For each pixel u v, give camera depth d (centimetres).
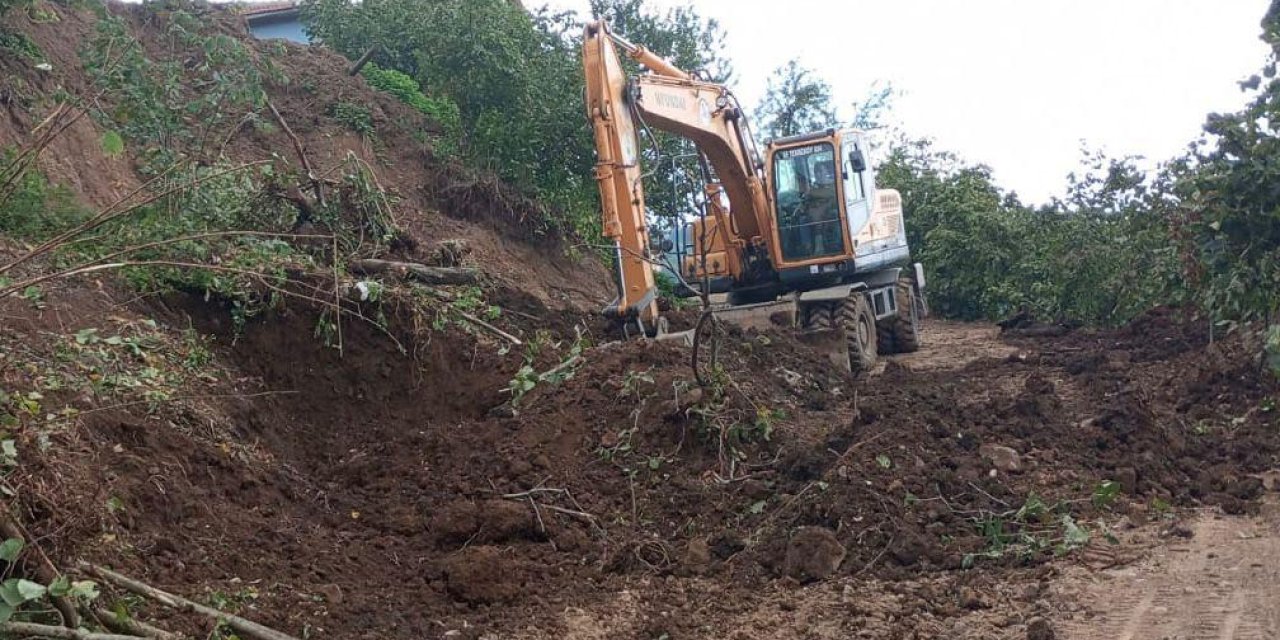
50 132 688
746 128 1409
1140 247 1571
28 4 1129
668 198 1781
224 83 994
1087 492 754
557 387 897
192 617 518
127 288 833
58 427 596
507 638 579
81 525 512
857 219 1488
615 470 804
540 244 1619
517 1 1811
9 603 413
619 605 628
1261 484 762
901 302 1689
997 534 681
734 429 827
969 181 2306
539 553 689
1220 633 541
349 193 1076
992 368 1330
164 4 1389
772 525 720
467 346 952
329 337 853
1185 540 675
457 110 1669
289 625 550
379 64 1880
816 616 600
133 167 1206
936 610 600
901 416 827
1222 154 882
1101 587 612
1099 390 1109
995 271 2170
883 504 705
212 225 923
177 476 649
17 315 714
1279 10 870
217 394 785
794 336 1373
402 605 605
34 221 884
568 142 1672
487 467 788
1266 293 870
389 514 727
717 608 619
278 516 686
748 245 1473
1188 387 1033
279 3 2383
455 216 1521
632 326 1063
